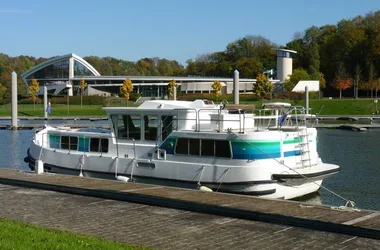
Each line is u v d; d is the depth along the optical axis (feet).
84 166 73.87
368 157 118.21
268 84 376.27
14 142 157.28
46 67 506.89
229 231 37.14
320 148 139.33
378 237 34.91
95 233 36.45
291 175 61.93
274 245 33.30
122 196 50.06
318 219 38.37
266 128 70.23
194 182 63.77
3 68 531.50
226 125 67.56
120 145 71.10
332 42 460.96
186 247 32.76
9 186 59.06
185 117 66.69
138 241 34.22
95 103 391.86
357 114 316.60
